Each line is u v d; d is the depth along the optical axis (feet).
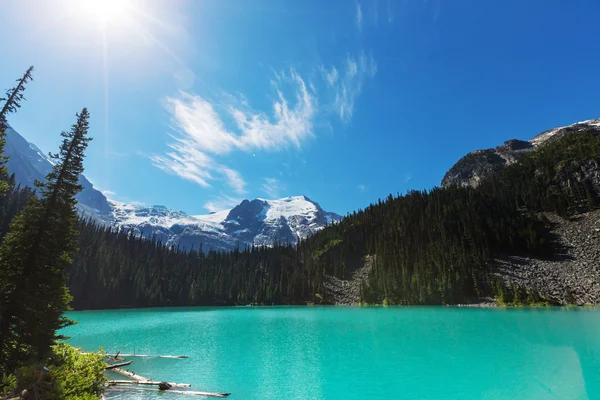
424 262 354.74
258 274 519.19
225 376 90.43
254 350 123.85
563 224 358.84
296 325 192.65
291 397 74.54
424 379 85.20
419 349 118.01
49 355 74.69
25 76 77.87
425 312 240.32
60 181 83.30
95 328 193.06
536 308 234.79
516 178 486.79
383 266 385.09
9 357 68.44
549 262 305.12
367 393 76.59
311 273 456.86
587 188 389.60
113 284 406.82
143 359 110.42
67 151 85.25
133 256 522.88
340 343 133.49
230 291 483.51
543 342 121.08
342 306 354.95
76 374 66.64
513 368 91.61
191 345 135.64
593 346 112.68
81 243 434.30
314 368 97.40
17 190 403.13
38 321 76.43
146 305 423.64
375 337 144.05
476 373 88.74
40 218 80.12
